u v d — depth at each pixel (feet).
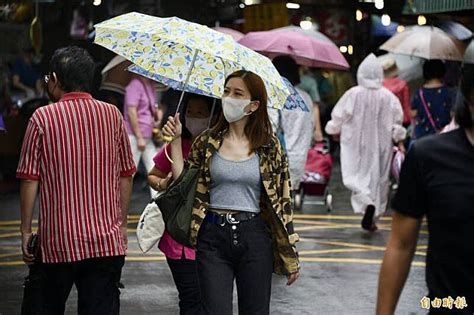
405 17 107.86
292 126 61.62
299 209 71.00
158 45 32.94
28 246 28.50
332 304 43.01
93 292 28.68
